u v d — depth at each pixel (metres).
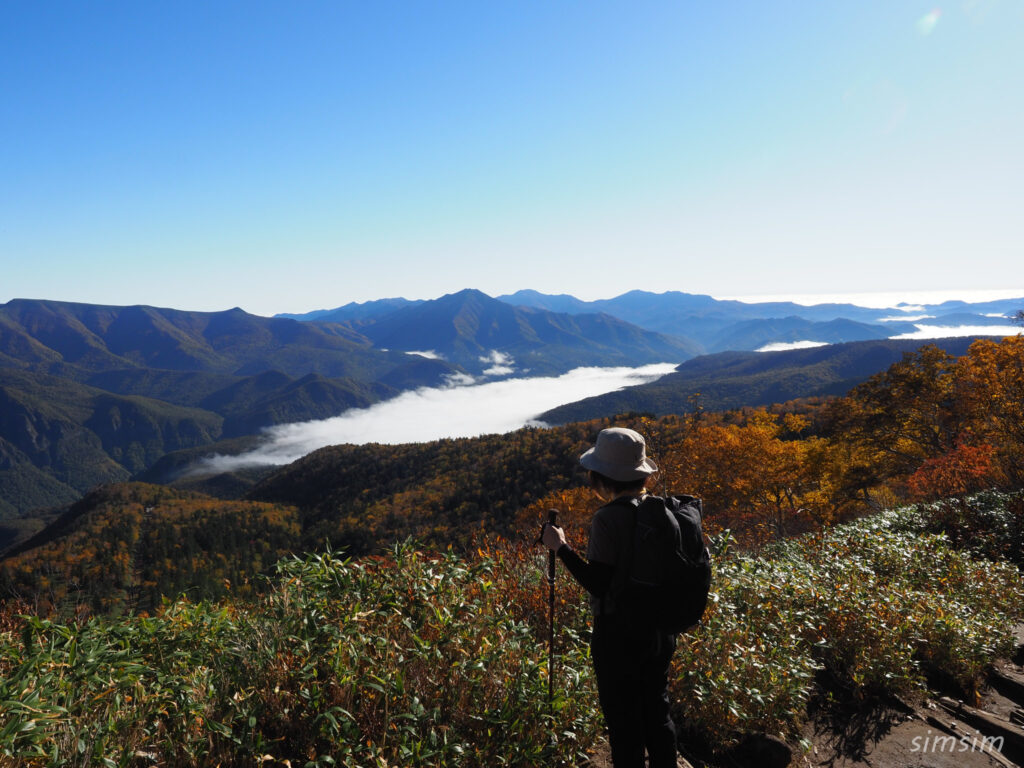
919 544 7.30
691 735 3.52
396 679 2.80
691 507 2.55
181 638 3.27
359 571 3.68
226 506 151.88
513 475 91.50
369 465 149.88
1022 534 8.57
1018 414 27.19
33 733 2.14
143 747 2.44
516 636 3.63
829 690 4.21
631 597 2.33
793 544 7.88
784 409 64.31
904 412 35.09
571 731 2.94
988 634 5.03
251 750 2.41
